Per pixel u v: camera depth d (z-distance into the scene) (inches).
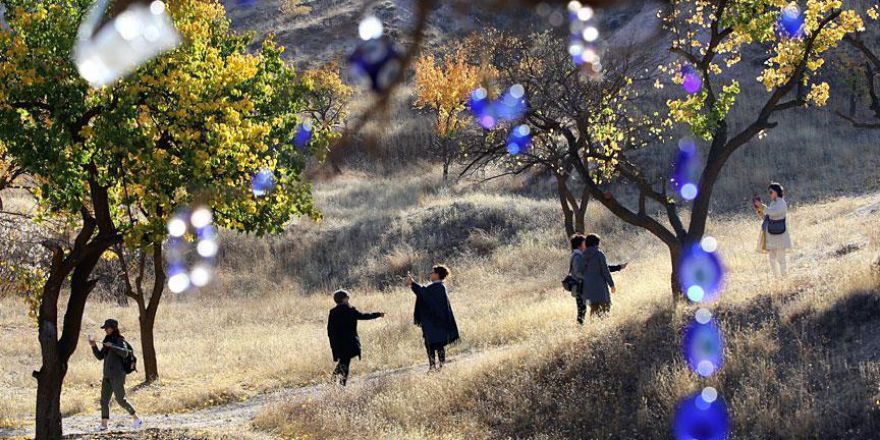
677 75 559.5
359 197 1722.4
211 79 414.9
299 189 435.8
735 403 397.4
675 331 480.4
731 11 524.7
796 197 1366.9
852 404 362.3
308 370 733.9
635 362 467.2
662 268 909.8
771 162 1542.8
